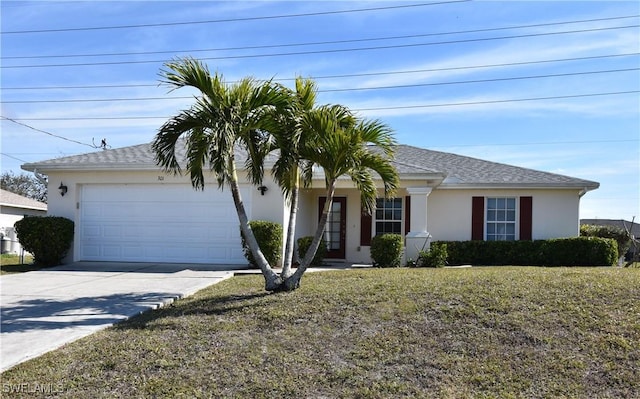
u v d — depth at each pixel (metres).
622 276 7.67
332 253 15.53
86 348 5.43
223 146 6.95
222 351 5.29
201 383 4.57
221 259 13.01
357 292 7.22
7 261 15.81
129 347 5.43
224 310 6.86
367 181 8.34
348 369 4.82
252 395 4.36
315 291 7.51
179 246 13.22
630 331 5.35
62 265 12.97
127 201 13.46
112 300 8.01
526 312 5.96
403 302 6.58
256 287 8.73
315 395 4.36
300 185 9.77
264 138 8.09
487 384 4.52
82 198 13.65
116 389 4.45
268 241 12.01
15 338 5.78
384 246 12.84
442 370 4.79
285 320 6.21
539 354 5.02
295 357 5.11
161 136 7.72
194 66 7.22
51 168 13.27
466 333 5.55
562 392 4.37
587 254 14.19
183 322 6.35
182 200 13.24
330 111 7.71
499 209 15.48
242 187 12.91
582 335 5.34
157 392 4.39
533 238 15.16
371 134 7.79
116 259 13.44
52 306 7.57
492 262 14.80
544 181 14.99
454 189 15.48
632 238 17.08
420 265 12.88
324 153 7.76
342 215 15.57
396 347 5.29
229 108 7.22
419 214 13.32
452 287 7.14
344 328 5.86
